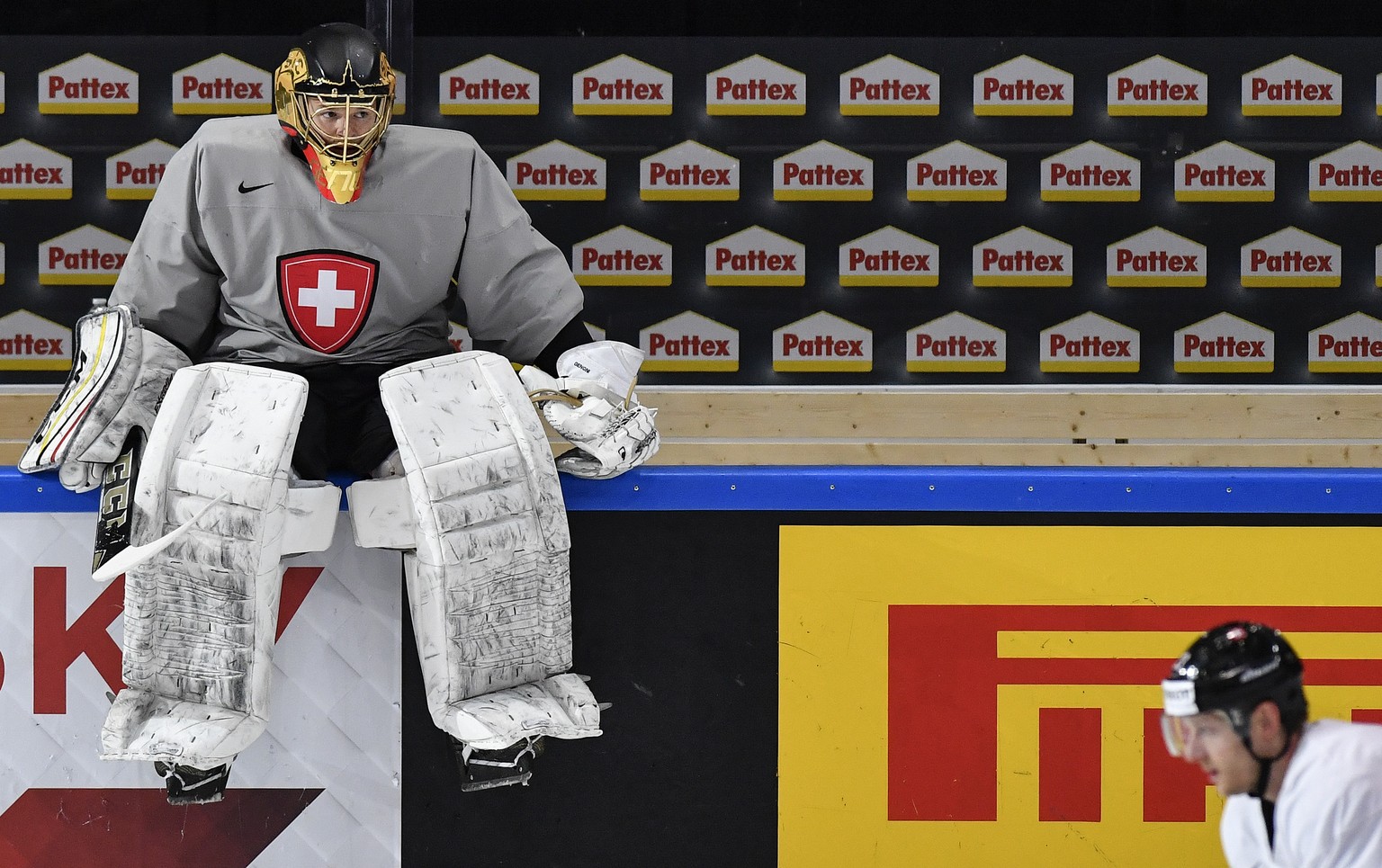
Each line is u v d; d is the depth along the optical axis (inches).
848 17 113.5
